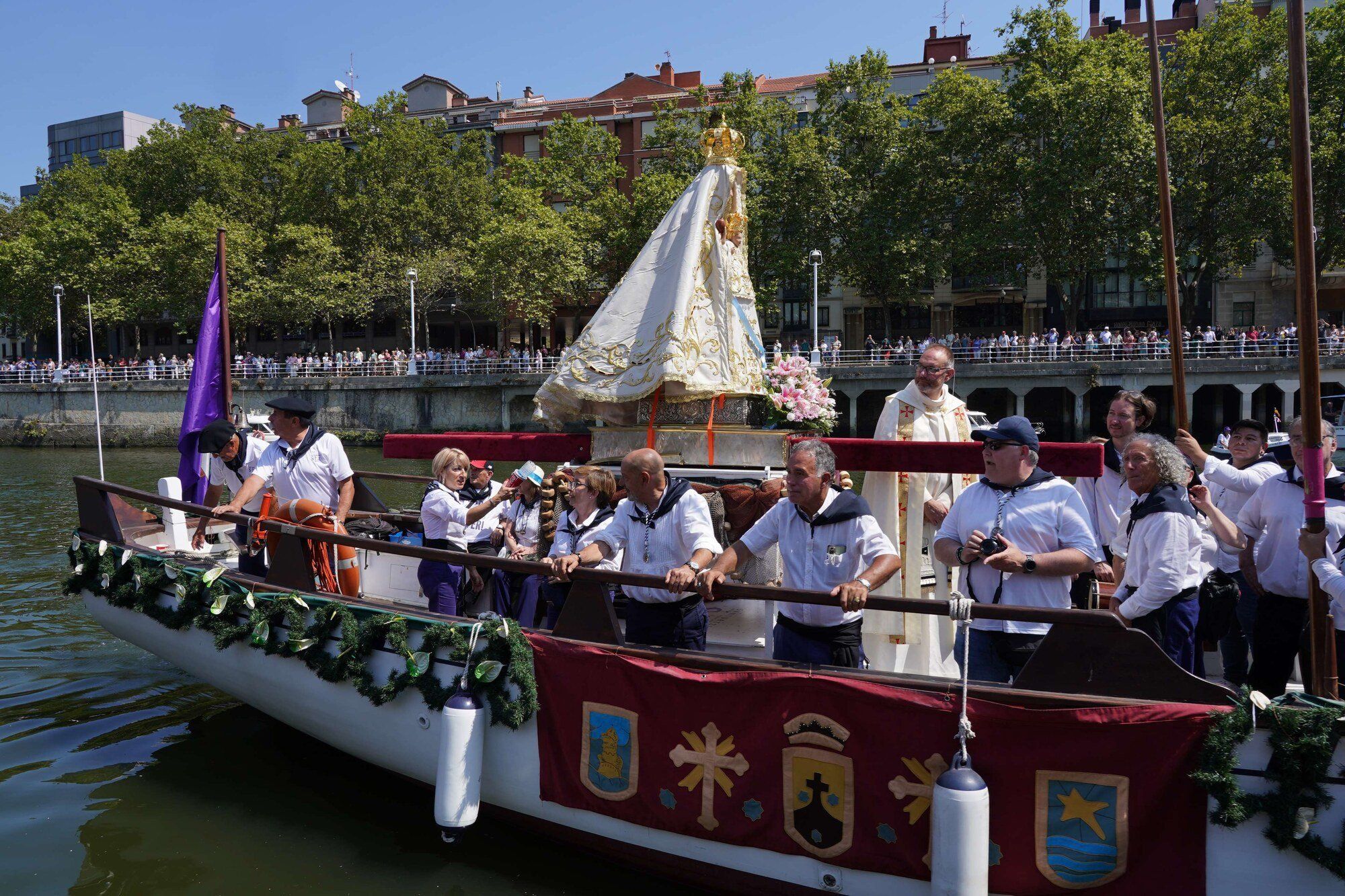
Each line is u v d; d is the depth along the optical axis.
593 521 4.92
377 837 4.97
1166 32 45.59
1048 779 3.45
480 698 4.53
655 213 39.53
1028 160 35.03
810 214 38.34
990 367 34.56
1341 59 32.91
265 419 10.47
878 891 3.72
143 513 7.56
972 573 3.97
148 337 57.50
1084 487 5.46
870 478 5.62
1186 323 37.97
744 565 4.31
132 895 4.39
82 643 9.02
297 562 5.38
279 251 46.53
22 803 5.41
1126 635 3.43
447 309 48.75
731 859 4.04
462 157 47.47
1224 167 34.50
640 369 5.59
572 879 4.51
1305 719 3.19
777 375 5.95
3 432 41.81
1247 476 4.97
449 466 5.68
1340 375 31.62
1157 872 3.36
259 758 6.08
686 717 4.04
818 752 3.78
